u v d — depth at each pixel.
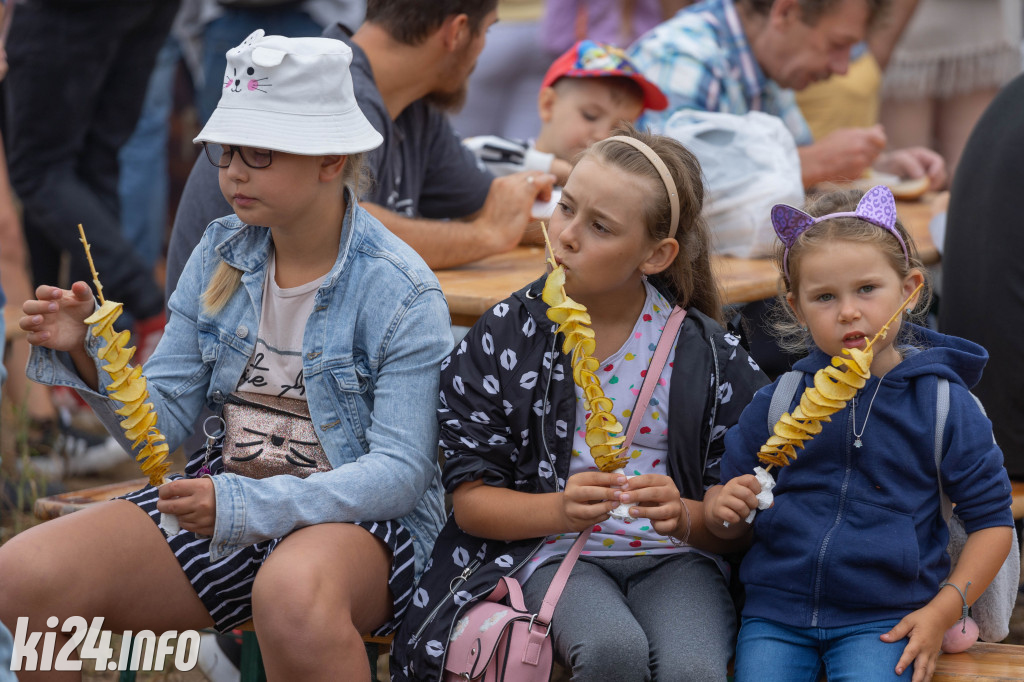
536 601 4.90
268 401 5.29
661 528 4.70
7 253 10.27
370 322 5.14
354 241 5.20
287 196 4.91
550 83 8.55
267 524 4.75
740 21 8.99
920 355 4.85
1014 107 6.51
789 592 4.78
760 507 4.72
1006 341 6.37
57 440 9.80
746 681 4.68
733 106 9.00
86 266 10.58
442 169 7.92
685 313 5.33
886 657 4.54
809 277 4.76
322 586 4.56
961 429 4.69
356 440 5.22
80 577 4.70
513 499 4.95
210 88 11.84
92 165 11.00
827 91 10.83
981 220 6.48
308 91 4.90
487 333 5.14
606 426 4.64
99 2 10.04
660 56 8.84
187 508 4.66
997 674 4.73
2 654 3.92
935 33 12.27
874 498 4.75
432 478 5.25
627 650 4.61
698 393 5.15
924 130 12.83
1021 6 12.73
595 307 5.25
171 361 5.38
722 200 7.50
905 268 4.79
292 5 11.57
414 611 5.03
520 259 7.73
